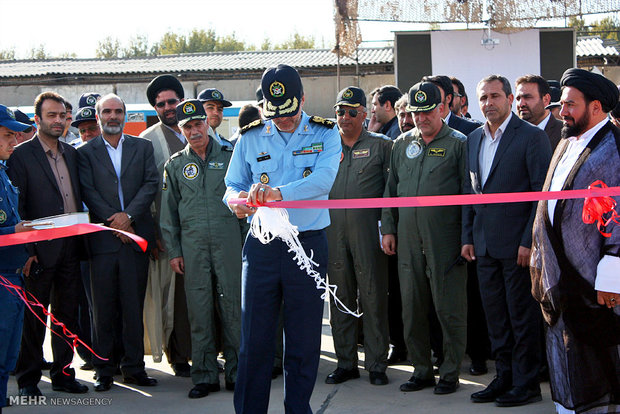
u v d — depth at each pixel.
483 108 4.51
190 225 5.02
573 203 3.67
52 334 5.02
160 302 5.49
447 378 4.77
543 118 5.20
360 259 5.05
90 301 5.55
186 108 4.98
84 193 5.20
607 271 3.51
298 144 3.71
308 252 3.68
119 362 5.59
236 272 5.04
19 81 23.00
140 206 5.16
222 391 5.04
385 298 5.13
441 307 4.75
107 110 5.20
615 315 3.60
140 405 4.71
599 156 3.62
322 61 22.55
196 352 4.97
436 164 4.77
